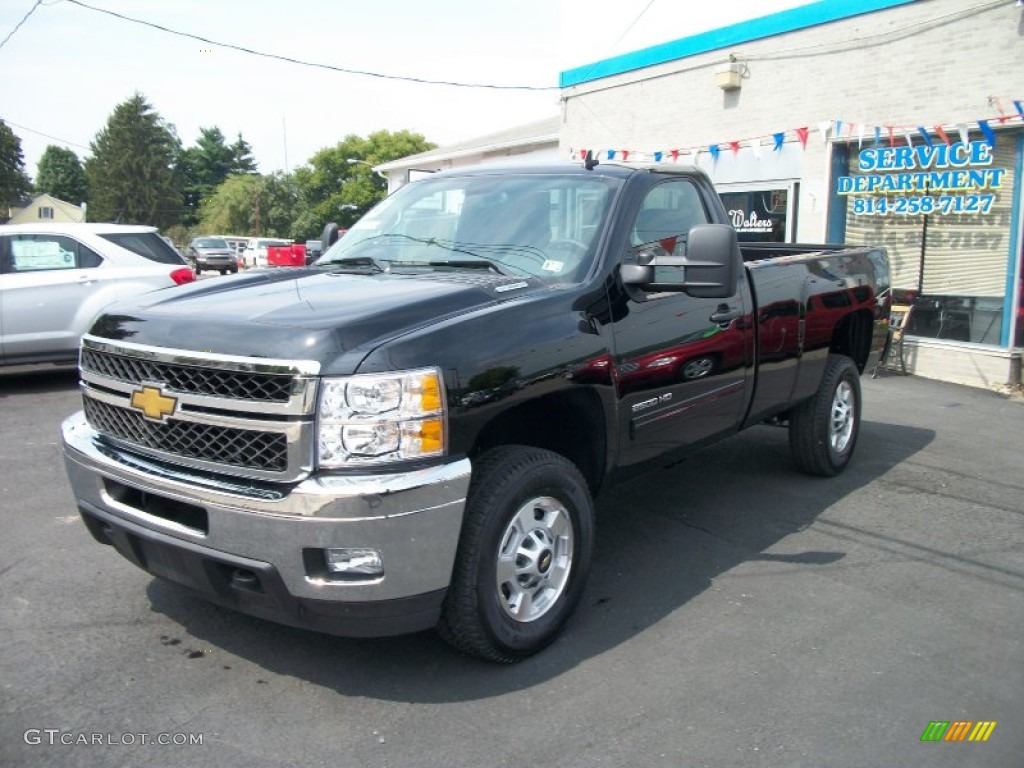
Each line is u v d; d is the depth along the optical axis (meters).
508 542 3.49
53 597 4.22
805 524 5.38
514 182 4.75
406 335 3.22
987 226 10.30
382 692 3.40
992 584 4.51
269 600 3.16
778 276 5.37
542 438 4.16
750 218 13.00
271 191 77.94
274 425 3.05
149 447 3.42
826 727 3.19
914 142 10.74
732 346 4.88
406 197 5.11
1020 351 10.04
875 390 9.97
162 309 3.61
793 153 12.20
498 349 3.42
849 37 11.37
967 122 10.24
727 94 13.13
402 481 3.03
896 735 3.15
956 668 3.64
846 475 6.43
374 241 4.81
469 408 3.25
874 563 4.77
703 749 3.05
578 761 2.97
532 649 3.64
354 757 2.99
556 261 4.18
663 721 3.22
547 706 3.31
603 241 4.20
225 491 3.12
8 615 4.03
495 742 3.08
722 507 5.68
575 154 16.42
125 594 4.26
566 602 3.78
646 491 6.00
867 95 11.26
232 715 3.23
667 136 14.31
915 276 11.10
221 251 43.62
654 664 3.64
